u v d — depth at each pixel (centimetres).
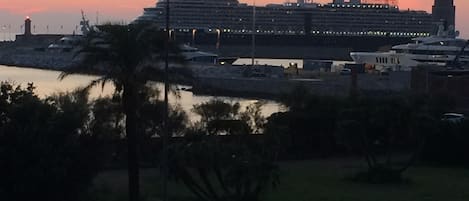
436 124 4291
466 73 8381
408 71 12462
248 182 2880
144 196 3309
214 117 4419
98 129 3031
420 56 14562
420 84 8288
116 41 3117
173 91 3488
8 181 2603
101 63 3164
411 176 4166
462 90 7506
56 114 2772
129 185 3275
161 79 3219
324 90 11181
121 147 3884
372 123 4062
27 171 2592
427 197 3431
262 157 3027
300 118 5016
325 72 14812
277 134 3775
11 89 2922
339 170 4331
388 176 3903
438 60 14362
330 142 5125
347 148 4797
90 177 2917
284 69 14988
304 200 3281
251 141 3228
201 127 4034
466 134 4653
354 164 4619
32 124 2673
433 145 4684
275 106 9462
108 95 3906
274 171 3014
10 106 2730
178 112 4681
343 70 14825
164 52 3212
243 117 4488
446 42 14525
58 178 2636
